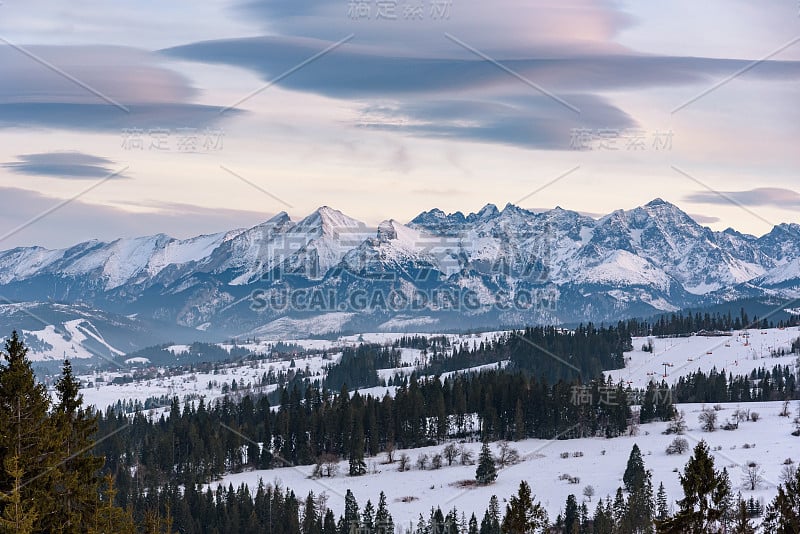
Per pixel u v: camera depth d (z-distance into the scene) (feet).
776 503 255.91
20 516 213.66
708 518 242.58
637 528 558.56
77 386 256.52
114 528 247.91
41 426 228.02
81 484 243.60
